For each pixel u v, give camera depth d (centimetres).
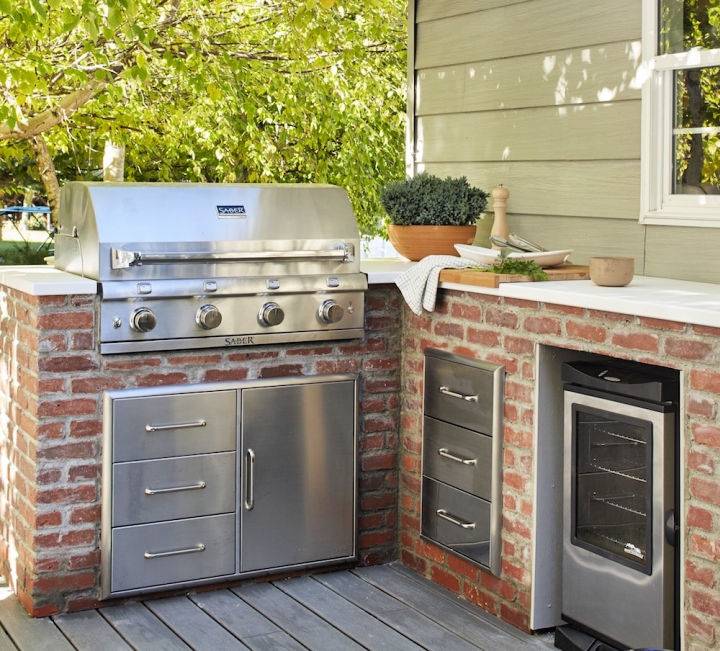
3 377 432
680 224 393
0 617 394
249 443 422
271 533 430
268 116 1053
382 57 1108
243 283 410
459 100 502
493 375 392
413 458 450
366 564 456
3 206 1245
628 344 330
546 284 373
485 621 395
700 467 305
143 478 404
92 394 394
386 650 367
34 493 390
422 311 437
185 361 409
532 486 378
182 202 408
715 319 293
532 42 458
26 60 689
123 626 386
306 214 430
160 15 787
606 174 426
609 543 350
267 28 893
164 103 951
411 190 481
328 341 439
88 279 393
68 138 970
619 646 344
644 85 404
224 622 391
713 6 385
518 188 470
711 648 304
